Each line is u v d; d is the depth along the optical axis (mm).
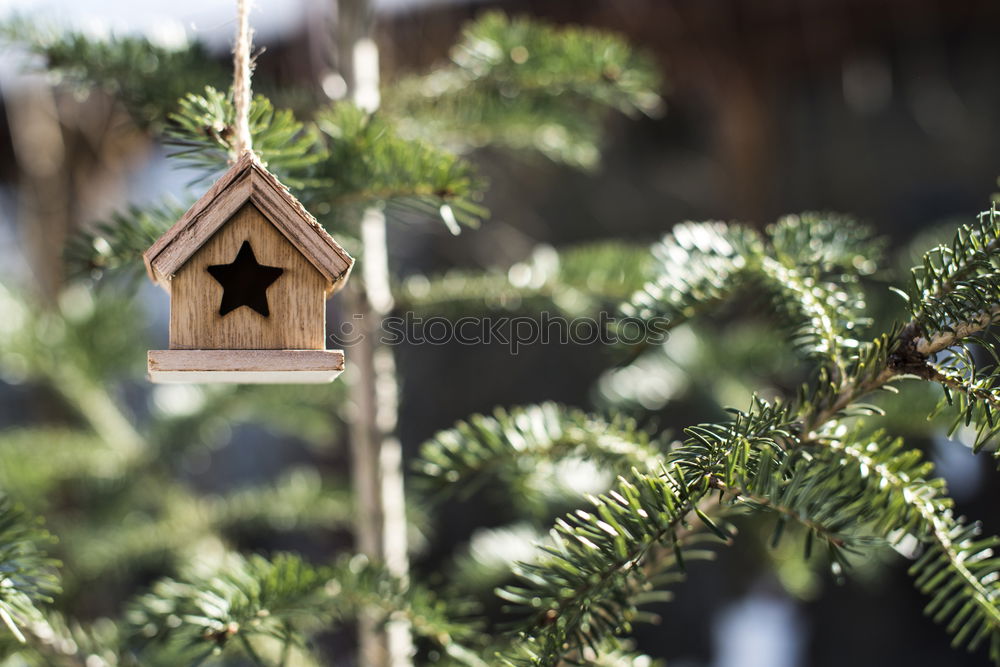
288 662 941
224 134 774
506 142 963
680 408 1188
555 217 2576
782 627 2209
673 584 2275
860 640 2150
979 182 2209
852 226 842
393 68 1266
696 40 1773
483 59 922
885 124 2283
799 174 2326
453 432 847
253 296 774
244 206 770
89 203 1860
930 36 1941
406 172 811
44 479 1120
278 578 806
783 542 1046
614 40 931
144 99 863
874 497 739
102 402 1255
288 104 904
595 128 988
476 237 2535
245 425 2477
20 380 1221
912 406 902
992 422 735
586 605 736
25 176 1817
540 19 1569
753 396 761
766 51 1851
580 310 932
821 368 769
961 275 750
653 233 2500
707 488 734
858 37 1864
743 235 833
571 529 744
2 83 1665
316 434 1276
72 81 869
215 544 1143
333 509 1157
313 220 769
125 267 830
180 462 1265
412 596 826
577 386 2561
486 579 978
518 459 842
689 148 2373
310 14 997
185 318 769
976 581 735
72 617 1120
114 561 1134
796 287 790
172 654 906
